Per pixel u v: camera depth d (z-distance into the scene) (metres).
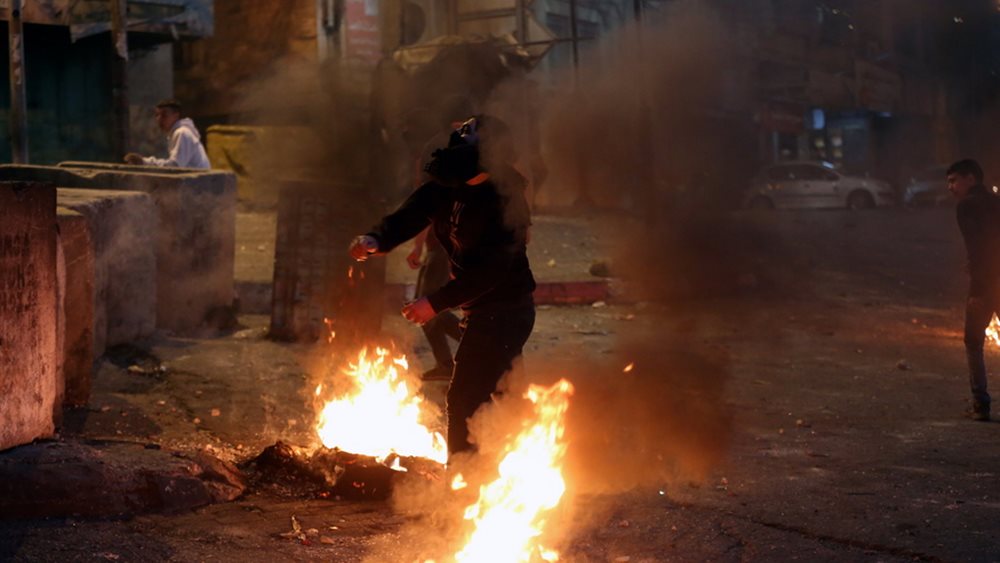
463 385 4.36
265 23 22.34
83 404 6.36
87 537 4.04
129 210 8.03
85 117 17.28
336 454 5.09
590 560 4.17
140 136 18.22
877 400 7.82
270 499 4.82
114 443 4.94
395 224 4.41
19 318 4.66
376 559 4.07
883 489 5.30
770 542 4.43
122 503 4.40
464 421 4.36
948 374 9.01
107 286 7.75
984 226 7.08
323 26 21.64
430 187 4.45
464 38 21.81
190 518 4.45
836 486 5.36
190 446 5.66
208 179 9.23
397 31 23.23
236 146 19.17
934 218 29.03
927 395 8.06
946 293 15.16
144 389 7.00
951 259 19.28
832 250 19.97
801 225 25.58
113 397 6.68
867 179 34.00
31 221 4.77
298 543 4.20
